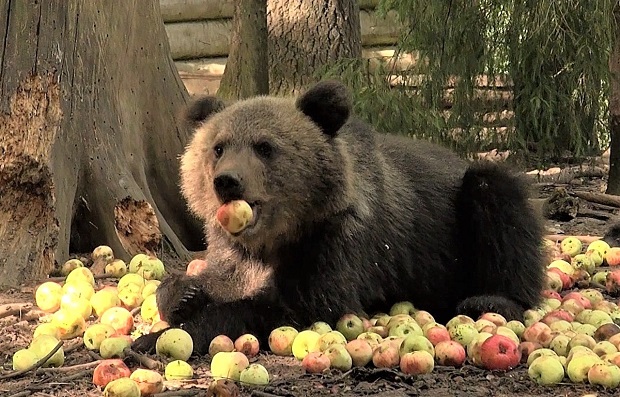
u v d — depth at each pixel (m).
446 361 7.44
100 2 11.81
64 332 8.29
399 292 9.19
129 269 10.91
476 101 19.02
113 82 12.00
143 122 12.77
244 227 7.93
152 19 12.86
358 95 18.38
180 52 22.95
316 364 7.23
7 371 7.36
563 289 10.95
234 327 7.93
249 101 8.88
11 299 9.85
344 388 6.89
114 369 6.85
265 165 8.20
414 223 9.24
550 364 7.02
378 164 9.06
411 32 18.53
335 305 8.27
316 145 8.40
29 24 10.92
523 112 19.05
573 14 17.55
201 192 8.74
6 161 10.76
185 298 8.24
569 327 8.13
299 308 8.23
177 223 13.14
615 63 17.03
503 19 18.09
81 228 11.81
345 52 19.53
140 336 8.07
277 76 19.52
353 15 19.73
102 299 9.06
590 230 15.05
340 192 8.38
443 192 9.57
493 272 9.28
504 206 9.26
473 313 8.95
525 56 18.06
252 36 17.70
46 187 10.85
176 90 13.23
